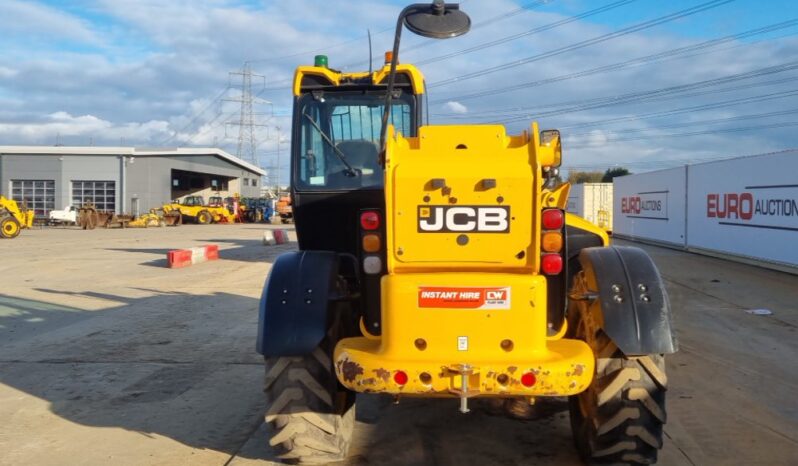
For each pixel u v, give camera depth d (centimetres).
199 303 1166
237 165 6631
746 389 632
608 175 6725
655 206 2442
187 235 3409
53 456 482
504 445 493
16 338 886
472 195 378
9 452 490
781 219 1536
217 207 5284
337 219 558
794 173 1472
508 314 370
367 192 553
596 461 425
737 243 1767
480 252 379
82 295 1265
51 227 4416
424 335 372
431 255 382
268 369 427
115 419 562
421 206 380
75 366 735
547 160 408
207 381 674
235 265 1811
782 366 717
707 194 1967
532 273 379
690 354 769
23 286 1396
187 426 544
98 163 5100
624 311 397
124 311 1089
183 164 5591
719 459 464
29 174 5012
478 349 371
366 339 409
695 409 573
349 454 477
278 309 417
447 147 399
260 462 467
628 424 402
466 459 468
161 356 779
